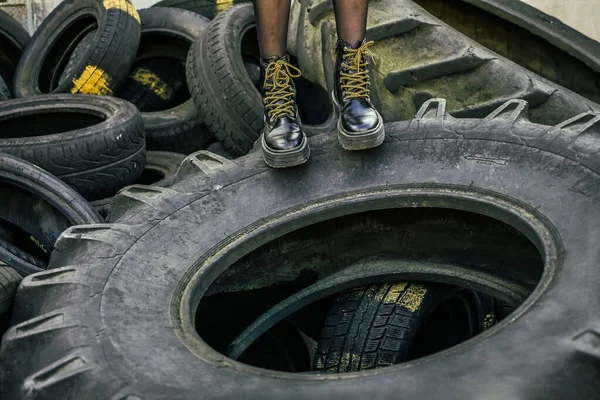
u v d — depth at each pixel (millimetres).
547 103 2865
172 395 1488
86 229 2166
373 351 2119
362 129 2262
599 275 1640
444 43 2971
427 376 1462
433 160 2291
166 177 3574
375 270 2330
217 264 2139
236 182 2350
